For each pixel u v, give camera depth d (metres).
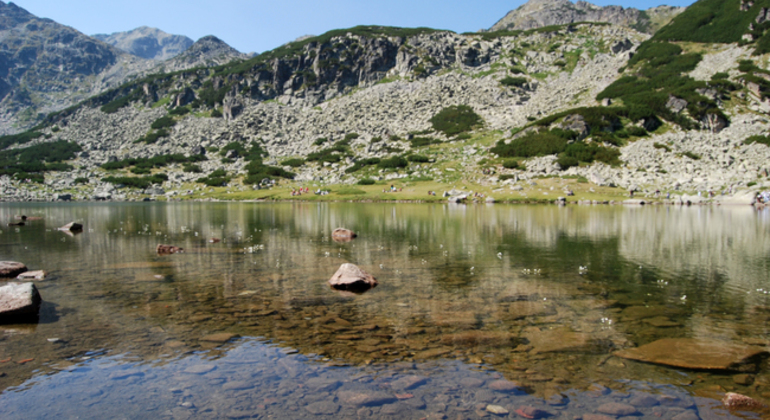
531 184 97.81
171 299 15.60
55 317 13.39
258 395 8.41
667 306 14.71
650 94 133.38
